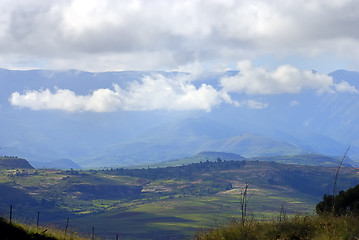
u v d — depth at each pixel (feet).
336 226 52.21
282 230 54.44
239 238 54.29
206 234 57.52
